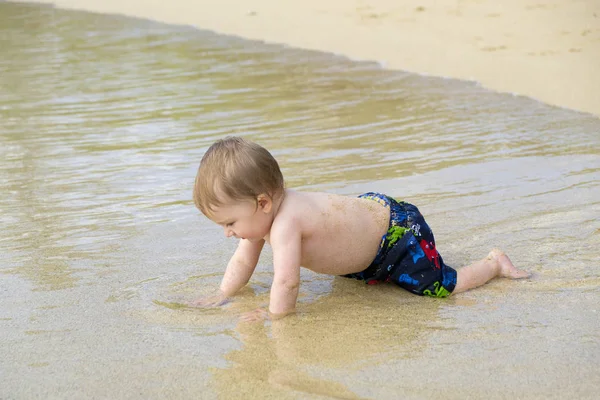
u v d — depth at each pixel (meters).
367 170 4.98
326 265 3.24
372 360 2.60
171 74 8.55
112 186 4.79
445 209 4.19
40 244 3.82
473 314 2.98
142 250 3.73
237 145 3.08
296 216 3.12
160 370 2.57
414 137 5.76
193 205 4.39
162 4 13.87
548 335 2.74
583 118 6.07
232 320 2.99
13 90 7.94
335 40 9.99
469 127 5.98
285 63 8.89
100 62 9.35
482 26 9.80
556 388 2.37
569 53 8.19
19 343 2.79
